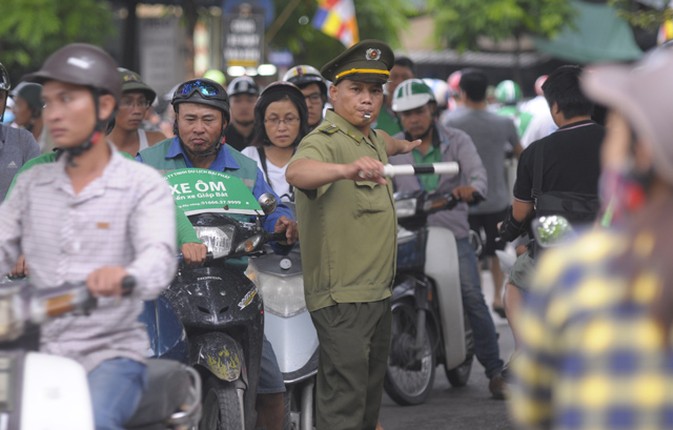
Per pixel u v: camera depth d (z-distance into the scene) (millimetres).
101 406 10562
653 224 6645
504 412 21625
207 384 14992
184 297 14969
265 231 15852
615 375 6438
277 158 20656
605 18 91625
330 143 16031
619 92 6617
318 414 16312
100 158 10969
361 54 16141
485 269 40938
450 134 23781
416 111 23375
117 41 64125
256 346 15492
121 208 10883
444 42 87438
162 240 10711
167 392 11359
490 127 30562
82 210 10898
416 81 23750
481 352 23359
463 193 22031
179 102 16984
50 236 10992
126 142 21906
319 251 16078
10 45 57000
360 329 16047
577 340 6570
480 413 21594
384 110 27438
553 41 88438
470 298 23484
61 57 10633
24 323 9797
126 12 58500
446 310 22750
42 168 11133
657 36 28578
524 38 91375
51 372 10156
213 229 15227
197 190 15828
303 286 16812
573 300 6668
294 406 17734
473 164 23641
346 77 16172
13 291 9812
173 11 53562
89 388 10672
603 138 17078
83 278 10930
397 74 28688
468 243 24031
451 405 22391
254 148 20750
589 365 6496
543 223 13164
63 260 10984
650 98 6551
